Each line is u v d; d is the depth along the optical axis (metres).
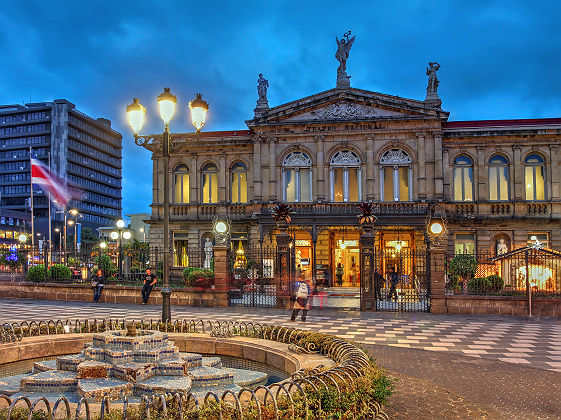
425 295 28.81
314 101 40.69
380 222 38.25
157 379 9.61
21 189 120.44
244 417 6.48
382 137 40.09
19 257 38.50
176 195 44.34
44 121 120.31
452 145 40.59
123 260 35.03
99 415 6.90
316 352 11.19
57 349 12.14
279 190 41.03
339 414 6.94
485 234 39.66
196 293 26.66
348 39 41.97
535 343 16.52
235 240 42.59
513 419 9.02
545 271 25.22
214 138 43.38
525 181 40.03
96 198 134.00
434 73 39.97
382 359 14.01
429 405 9.74
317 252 41.81
